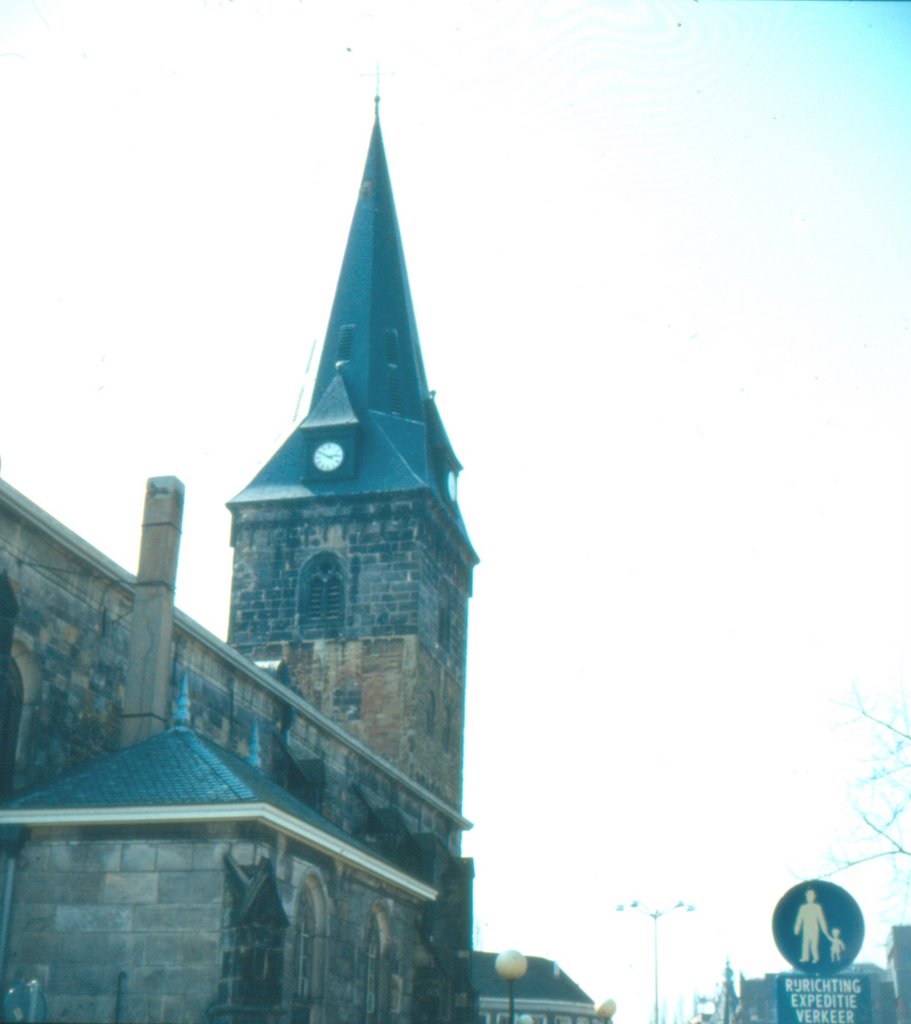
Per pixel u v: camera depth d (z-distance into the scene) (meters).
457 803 64.62
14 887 26.41
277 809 26.80
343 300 68.44
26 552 30.02
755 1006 130.50
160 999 25.47
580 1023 102.31
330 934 31.05
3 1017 20.67
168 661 33.19
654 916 77.12
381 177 71.00
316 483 63.78
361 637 61.19
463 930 49.09
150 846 26.31
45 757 30.09
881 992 104.44
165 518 33.84
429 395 67.94
